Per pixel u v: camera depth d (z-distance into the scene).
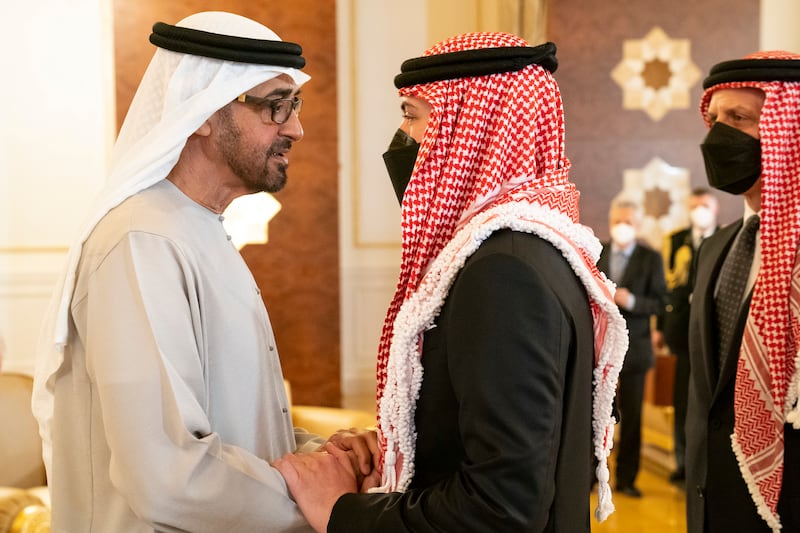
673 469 5.46
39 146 6.02
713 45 6.36
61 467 1.62
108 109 6.07
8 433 3.09
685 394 4.97
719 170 2.28
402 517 1.32
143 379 1.47
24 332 6.00
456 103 1.47
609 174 6.38
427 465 1.41
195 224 1.66
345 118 6.83
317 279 6.16
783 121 2.16
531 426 1.23
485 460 1.23
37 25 5.98
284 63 1.65
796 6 6.41
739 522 2.12
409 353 1.40
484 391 1.23
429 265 1.47
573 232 1.42
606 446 1.53
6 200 5.96
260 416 1.70
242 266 1.74
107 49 6.03
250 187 1.71
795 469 2.04
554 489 1.30
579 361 1.35
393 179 1.59
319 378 6.18
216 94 1.60
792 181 2.13
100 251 1.54
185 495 1.45
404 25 6.86
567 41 6.30
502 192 1.43
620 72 6.34
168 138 1.58
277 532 1.50
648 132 6.37
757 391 2.08
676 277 5.44
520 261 1.27
